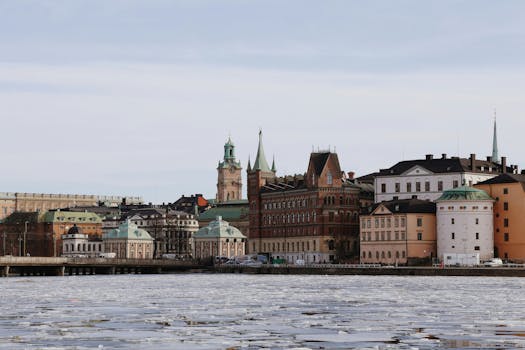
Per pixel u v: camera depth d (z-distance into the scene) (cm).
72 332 11412
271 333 11331
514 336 10962
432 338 10812
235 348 10019
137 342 10469
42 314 13812
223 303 16212
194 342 10469
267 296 18250
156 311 14388
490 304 15675
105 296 18438
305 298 17512
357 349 9919
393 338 10825
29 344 10300
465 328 11819
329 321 12744
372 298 17375
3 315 13662
